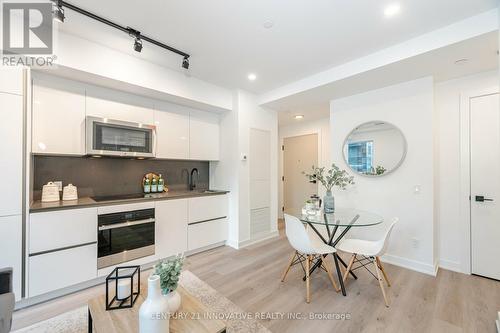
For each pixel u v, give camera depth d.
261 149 3.81
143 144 2.75
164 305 1.07
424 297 2.08
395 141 2.80
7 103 1.81
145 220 2.60
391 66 2.34
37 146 2.15
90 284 2.27
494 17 1.72
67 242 2.09
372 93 3.01
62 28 2.01
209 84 3.25
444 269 2.67
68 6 1.68
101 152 2.43
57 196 2.37
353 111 3.19
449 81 2.68
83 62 2.15
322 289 2.23
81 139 2.41
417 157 2.65
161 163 3.40
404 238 2.74
